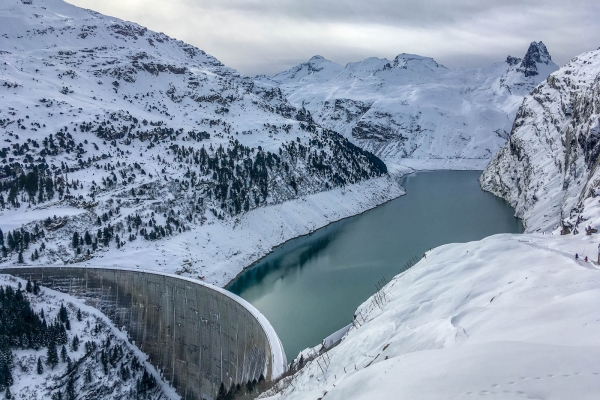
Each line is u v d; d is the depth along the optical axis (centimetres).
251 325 10369
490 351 2570
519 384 2144
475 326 3503
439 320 4025
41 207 16762
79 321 12631
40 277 13925
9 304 11856
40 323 11588
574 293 3525
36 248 14962
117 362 11894
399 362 2920
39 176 18112
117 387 11331
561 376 2134
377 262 17350
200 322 12425
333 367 4556
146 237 16788
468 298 4466
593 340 2516
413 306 4816
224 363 11594
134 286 13638
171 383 12419
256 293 15025
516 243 5784
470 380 2275
